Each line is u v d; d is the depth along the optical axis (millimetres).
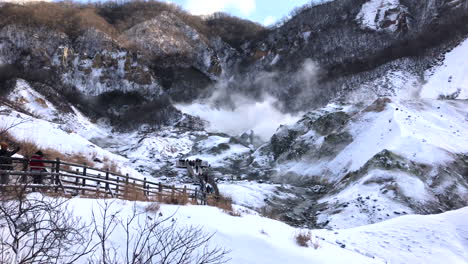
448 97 72188
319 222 30141
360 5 176875
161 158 75062
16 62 123062
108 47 140625
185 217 10852
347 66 136750
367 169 36281
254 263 8672
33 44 128625
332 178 47781
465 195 31953
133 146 89312
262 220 14617
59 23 145375
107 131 117312
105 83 134750
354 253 13039
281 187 44000
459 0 129875
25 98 99875
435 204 30531
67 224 6711
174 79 153875
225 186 41062
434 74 87750
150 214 10156
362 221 27781
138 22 177625
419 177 33781
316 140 59094
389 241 15688
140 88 138375
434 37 109812
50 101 110000
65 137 33000
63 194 10422
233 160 70000
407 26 143375
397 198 30297
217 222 11242
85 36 141500
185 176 48531
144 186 15539
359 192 32656
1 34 127375
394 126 45594
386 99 54562
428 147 37906
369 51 140125
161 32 170125
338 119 60281
